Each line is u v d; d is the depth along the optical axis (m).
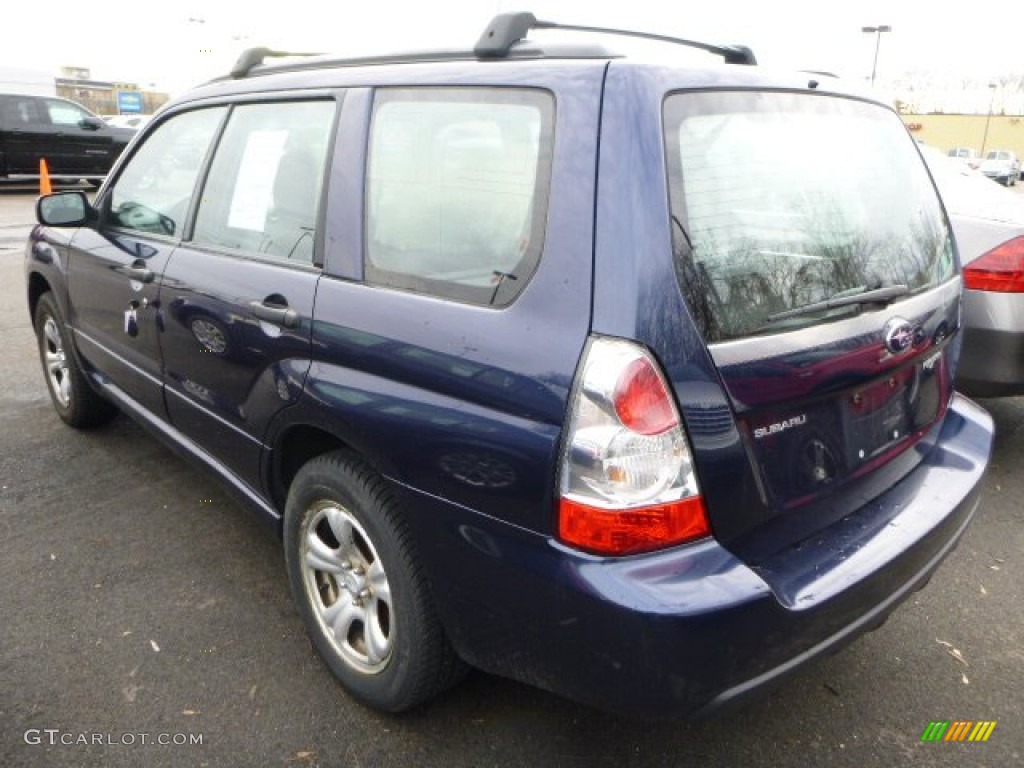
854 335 2.17
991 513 3.82
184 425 3.27
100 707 2.53
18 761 2.32
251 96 2.98
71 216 3.72
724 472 1.89
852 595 2.03
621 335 1.80
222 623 2.95
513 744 2.43
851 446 2.25
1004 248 3.94
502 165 2.09
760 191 2.09
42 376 5.59
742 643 1.84
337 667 2.59
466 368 2.02
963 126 65.19
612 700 1.88
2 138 17.12
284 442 2.67
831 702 2.61
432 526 2.12
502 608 2.02
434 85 2.31
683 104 1.99
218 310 2.81
